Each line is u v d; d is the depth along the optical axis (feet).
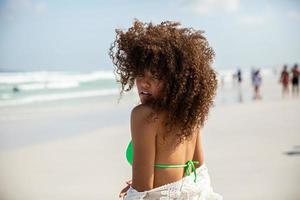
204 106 6.73
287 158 27.22
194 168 7.05
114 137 39.58
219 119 51.03
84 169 27.32
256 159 27.32
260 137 36.24
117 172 26.43
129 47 6.63
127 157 7.02
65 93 118.73
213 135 38.14
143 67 6.46
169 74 6.42
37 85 141.18
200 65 6.63
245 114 56.54
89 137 39.99
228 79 197.26
